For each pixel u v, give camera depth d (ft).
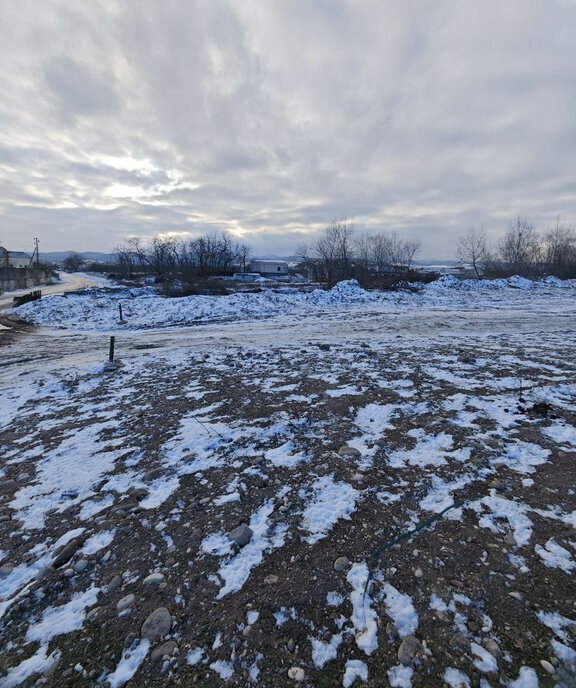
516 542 7.91
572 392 17.22
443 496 9.77
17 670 5.81
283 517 9.29
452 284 91.09
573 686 5.08
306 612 6.53
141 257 216.95
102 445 14.02
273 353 29.58
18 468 12.55
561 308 57.57
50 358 31.40
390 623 6.21
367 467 11.45
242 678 5.48
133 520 9.47
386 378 20.99
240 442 13.66
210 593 7.09
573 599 6.46
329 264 115.85
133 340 39.93
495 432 13.35
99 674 5.68
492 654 5.57
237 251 211.61
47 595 7.25
